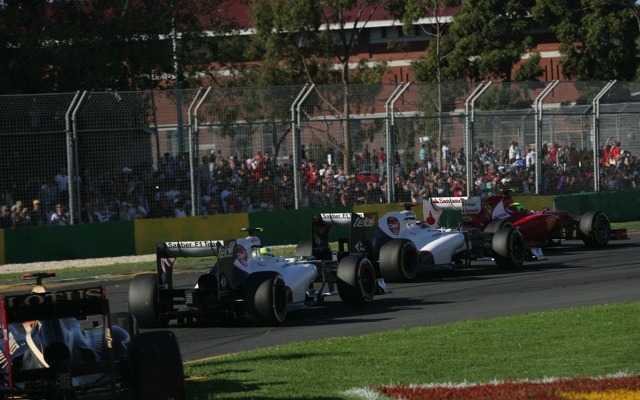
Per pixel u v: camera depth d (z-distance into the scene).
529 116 65.00
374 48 123.12
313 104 57.69
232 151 55.94
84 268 50.19
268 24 97.38
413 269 41.34
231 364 24.14
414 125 60.47
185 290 31.31
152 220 54.00
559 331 26.42
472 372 21.45
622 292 35.75
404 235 42.88
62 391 17.28
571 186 66.81
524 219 48.38
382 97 59.31
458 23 105.12
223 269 30.72
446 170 61.56
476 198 46.44
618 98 68.94
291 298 32.53
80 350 19.09
